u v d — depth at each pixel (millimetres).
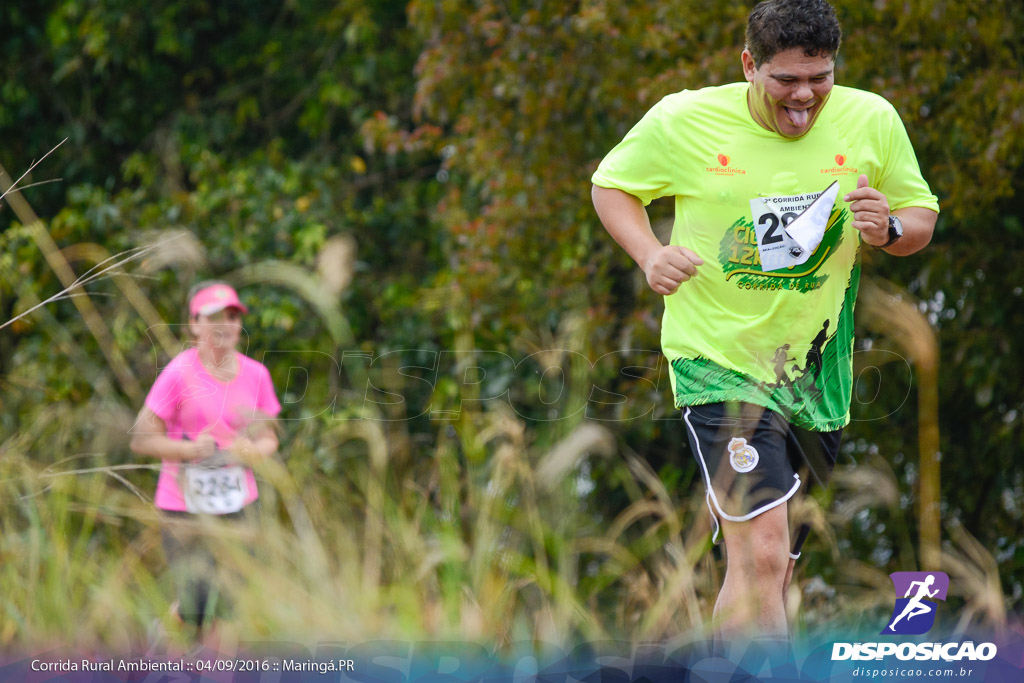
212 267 27203
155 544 10992
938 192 20312
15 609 9914
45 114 35250
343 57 34281
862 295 11516
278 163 32531
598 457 16875
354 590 9539
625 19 21078
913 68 19359
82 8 33188
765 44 10438
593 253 23719
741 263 10914
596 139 23000
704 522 10859
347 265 11609
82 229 26594
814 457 11375
